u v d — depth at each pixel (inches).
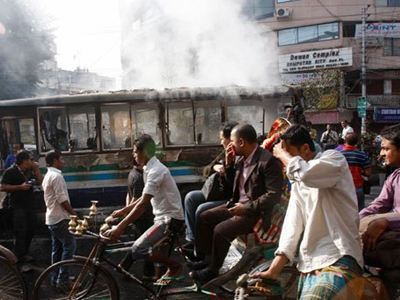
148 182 168.9
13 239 330.3
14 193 257.3
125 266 173.3
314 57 1066.1
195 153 358.0
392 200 130.9
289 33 1107.9
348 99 1043.3
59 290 173.2
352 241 105.2
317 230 106.5
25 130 361.4
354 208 106.3
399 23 1064.8
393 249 115.2
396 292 119.3
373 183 520.7
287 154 113.3
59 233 213.0
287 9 1096.8
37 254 286.7
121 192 358.3
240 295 118.7
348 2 1064.2
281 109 365.1
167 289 167.8
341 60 1047.6
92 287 166.9
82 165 358.3
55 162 215.3
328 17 1072.8
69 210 212.8
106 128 360.2
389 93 1075.9
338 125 1014.4
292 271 144.2
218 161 194.5
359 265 105.3
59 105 359.9
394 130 129.3
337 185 105.0
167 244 173.6
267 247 148.9
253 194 153.1
